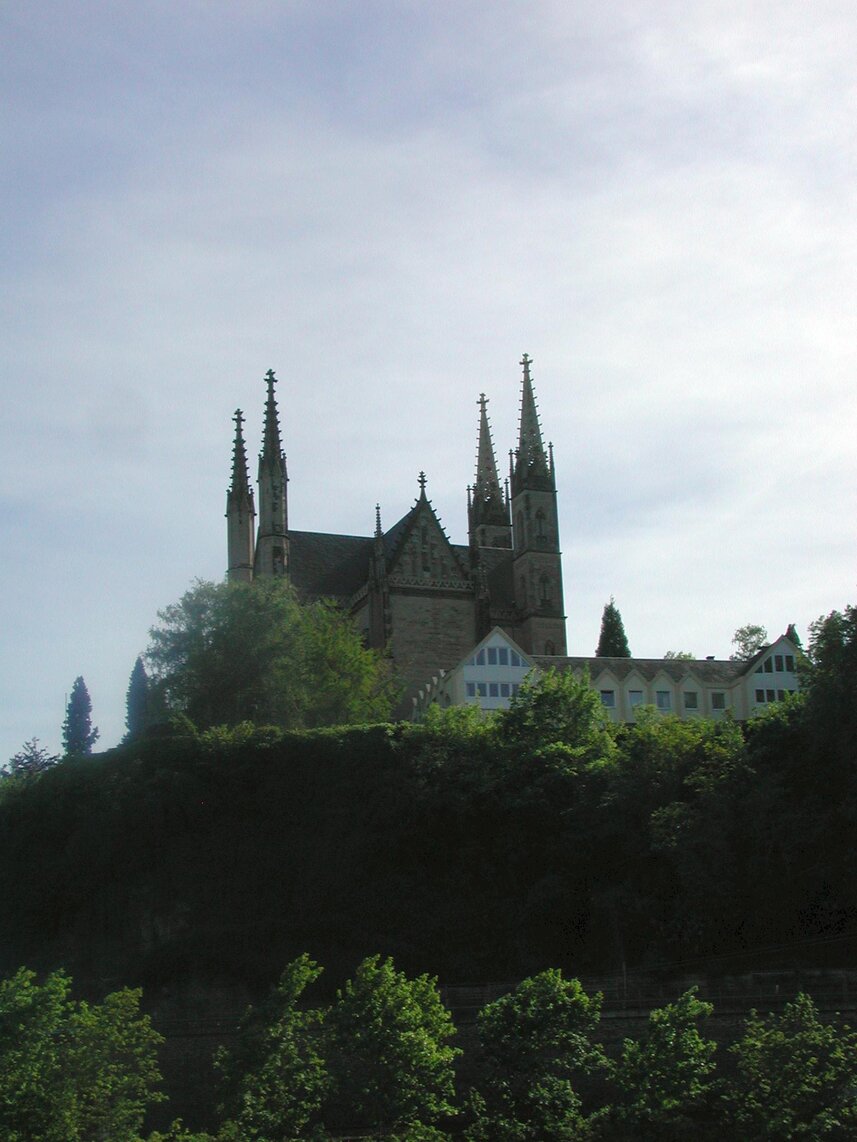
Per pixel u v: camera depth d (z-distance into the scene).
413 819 104.50
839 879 89.38
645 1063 68.00
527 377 172.12
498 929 98.38
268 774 110.06
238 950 98.81
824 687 96.19
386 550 166.75
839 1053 66.00
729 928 90.62
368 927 100.56
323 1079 67.25
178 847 107.06
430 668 157.88
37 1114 63.62
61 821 111.12
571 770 102.56
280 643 129.25
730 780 95.81
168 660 130.00
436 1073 67.62
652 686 151.25
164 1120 78.31
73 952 105.06
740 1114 65.31
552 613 163.88
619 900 94.06
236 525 161.38
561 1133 67.00
